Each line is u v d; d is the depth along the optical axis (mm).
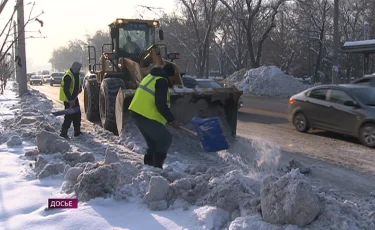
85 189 4848
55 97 24703
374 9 44250
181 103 9516
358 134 9656
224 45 53938
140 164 6137
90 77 13867
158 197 4676
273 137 10578
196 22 42844
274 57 55000
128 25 12250
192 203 4641
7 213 4430
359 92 10164
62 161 6457
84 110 15836
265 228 3801
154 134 5930
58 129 10898
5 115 13383
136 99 5977
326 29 47062
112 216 4336
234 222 3898
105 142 9258
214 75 68688
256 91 29047
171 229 4004
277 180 4062
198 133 5520
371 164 7723
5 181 5547
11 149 7801
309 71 51625
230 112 9719
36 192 5090
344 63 49156
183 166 6801
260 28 48031
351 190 6125
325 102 10695
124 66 11695
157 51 10672
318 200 3959
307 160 8039
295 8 47719
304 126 11320
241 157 8086
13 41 6184
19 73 20984
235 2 40750
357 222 3959
